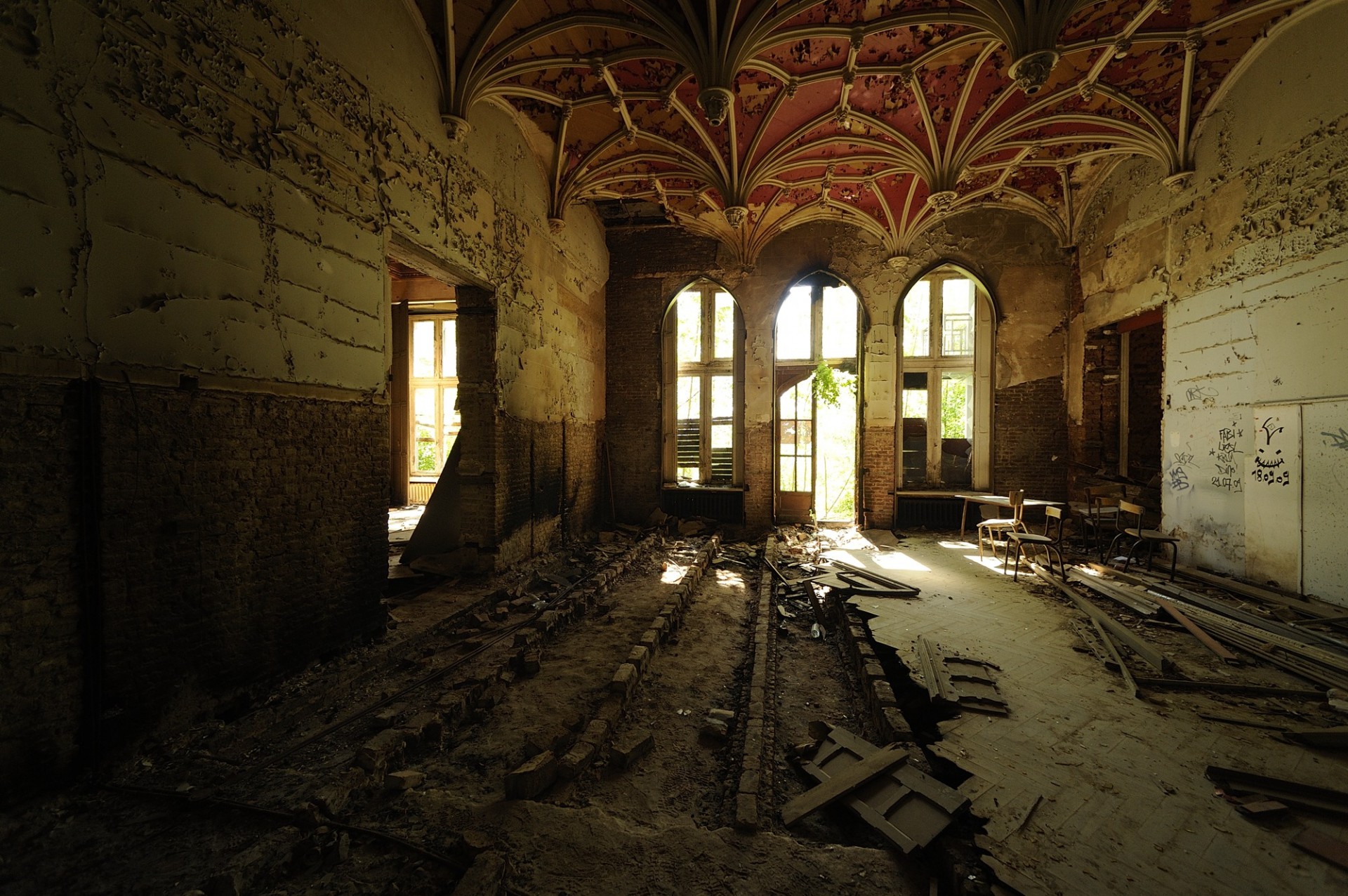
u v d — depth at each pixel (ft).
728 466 38.73
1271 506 19.51
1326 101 17.35
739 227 34.35
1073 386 32.60
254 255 11.92
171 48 10.14
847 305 38.01
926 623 17.70
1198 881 7.29
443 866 7.79
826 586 22.16
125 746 9.66
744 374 37.40
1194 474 23.27
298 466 13.20
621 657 16.02
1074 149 26.89
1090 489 30.22
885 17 18.44
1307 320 18.06
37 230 8.36
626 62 20.21
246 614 11.92
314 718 11.87
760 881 7.46
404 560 22.88
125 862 7.69
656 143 25.72
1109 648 15.17
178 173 10.34
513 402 23.68
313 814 8.52
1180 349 24.06
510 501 23.56
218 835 8.30
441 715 11.63
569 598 20.30
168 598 10.34
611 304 37.81
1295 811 8.77
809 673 15.42
